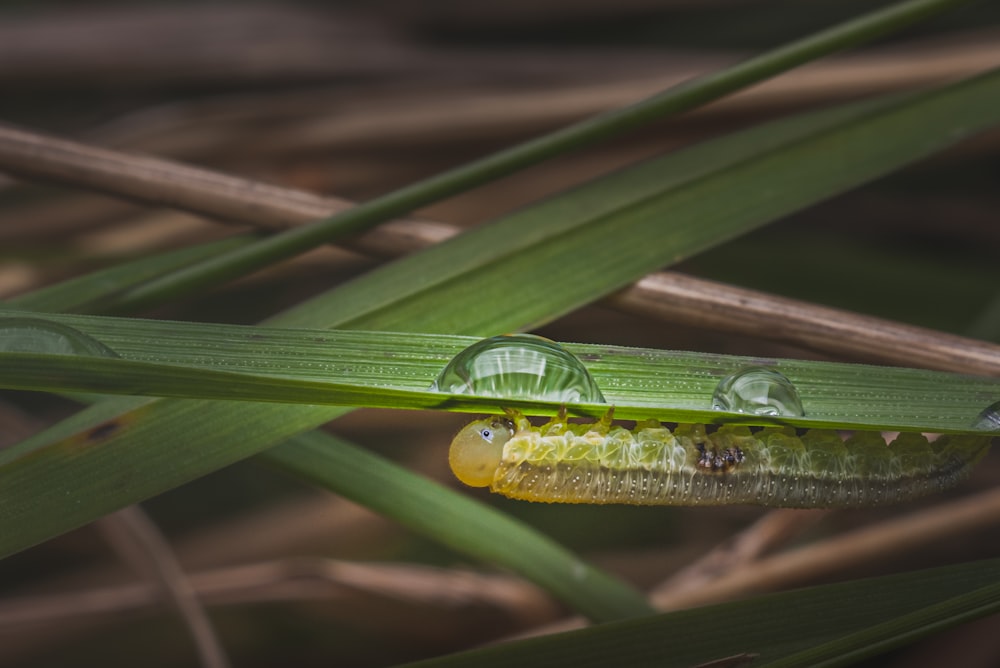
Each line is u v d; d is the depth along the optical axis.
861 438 0.10
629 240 0.11
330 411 0.10
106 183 0.11
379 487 0.11
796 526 0.12
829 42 0.11
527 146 0.11
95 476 0.10
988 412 0.10
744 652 0.10
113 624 0.14
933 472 0.10
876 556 0.12
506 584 0.13
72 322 0.10
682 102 0.11
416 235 0.11
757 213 0.11
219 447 0.10
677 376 0.10
